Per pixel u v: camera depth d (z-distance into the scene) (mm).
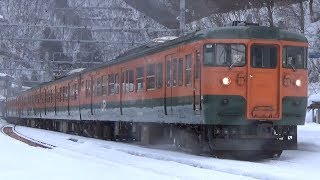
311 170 10039
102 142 20141
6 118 66188
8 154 12406
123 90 19938
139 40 30547
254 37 13078
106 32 32688
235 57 13023
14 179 8180
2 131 31672
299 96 13391
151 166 10633
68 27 28125
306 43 13578
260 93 13070
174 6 33375
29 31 32312
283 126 13383
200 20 39062
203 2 38281
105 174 8805
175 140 15875
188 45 13953
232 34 13023
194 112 13594
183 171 9641
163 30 26453
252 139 13078
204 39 13078
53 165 10203
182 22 22578
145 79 17422
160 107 16016
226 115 12891
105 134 23828
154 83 16562
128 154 14008
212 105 12883
